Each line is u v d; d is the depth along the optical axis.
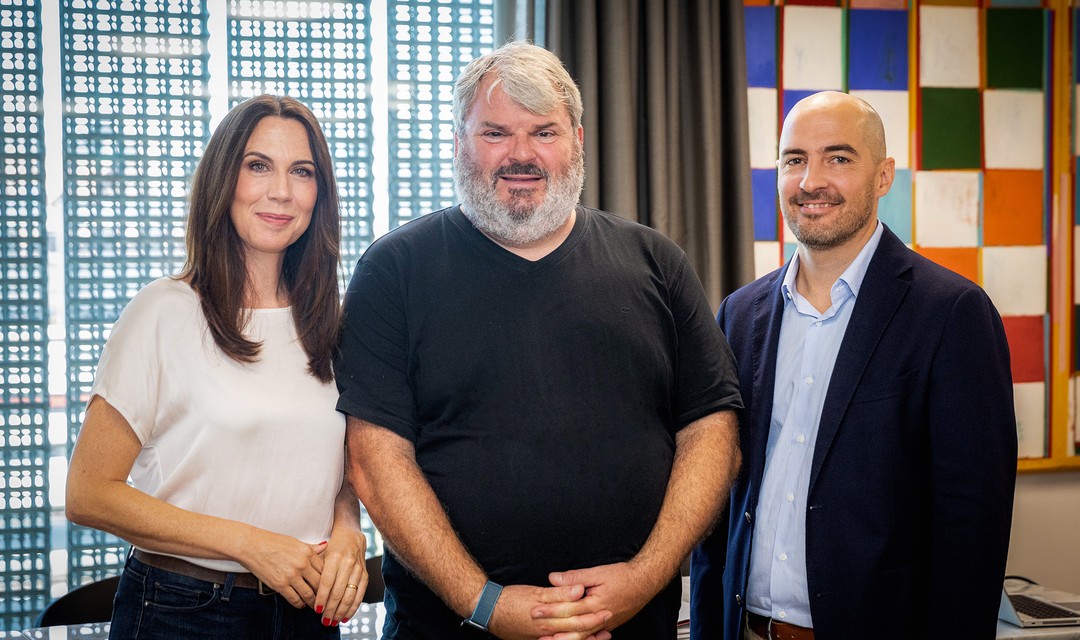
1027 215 3.07
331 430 1.51
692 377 1.70
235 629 1.42
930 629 1.59
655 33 2.74
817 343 1.73
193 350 1.44
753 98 2.94
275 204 1.48
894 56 2.99
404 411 1.57
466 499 1.52
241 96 2.68
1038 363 3.08
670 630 1.67
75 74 2.59
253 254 1.54
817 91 2.97
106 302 2.63
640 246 1.72
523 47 1.65
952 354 1.58
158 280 1.48
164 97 2.64
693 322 1.71
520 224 1.58
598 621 1.45
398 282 1.62
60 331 2.62
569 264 1.62
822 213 1.70
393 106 2.77
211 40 2.66
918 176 3.01
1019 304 3.07
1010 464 1.59
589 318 1.59
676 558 1.54
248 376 1.47
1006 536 1.57
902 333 1.63
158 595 1.40
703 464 1.62
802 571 1.66
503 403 1.54
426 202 2.80
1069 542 3.11
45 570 2.63
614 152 2.70
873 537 1.59
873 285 1.68
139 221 2.64
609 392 1.57
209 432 1.42
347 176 2.75
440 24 2.79
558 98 1.61
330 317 1.56
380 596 2.29
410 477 1.52
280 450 1.46
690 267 1.78
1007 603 1.97
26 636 1.76
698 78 2.79
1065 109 3.07
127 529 1.38
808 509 1.63
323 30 2.72
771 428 1.76
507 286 1.60
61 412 2.63
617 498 1.54
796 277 1.83
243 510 1.44
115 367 1.40
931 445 1.60
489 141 1.59
